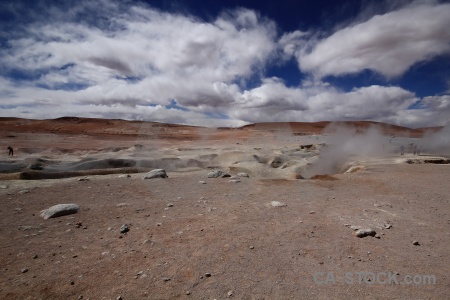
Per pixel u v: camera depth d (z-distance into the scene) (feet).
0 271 8.79
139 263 9.23
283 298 7.38
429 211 15.39
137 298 7.39
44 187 21.53
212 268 8.89
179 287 7.86
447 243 11.09
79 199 17.79
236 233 11.85
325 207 16.08
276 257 9.65
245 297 7.41
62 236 11.62
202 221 13.43
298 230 12.23
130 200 17.60
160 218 13.94
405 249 10.47
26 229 12.41
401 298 7.44
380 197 18.65
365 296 7.52
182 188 21.34
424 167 33.68
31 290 7.74
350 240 11.21
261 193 19.74
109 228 12.43
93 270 8.82
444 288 7.91
